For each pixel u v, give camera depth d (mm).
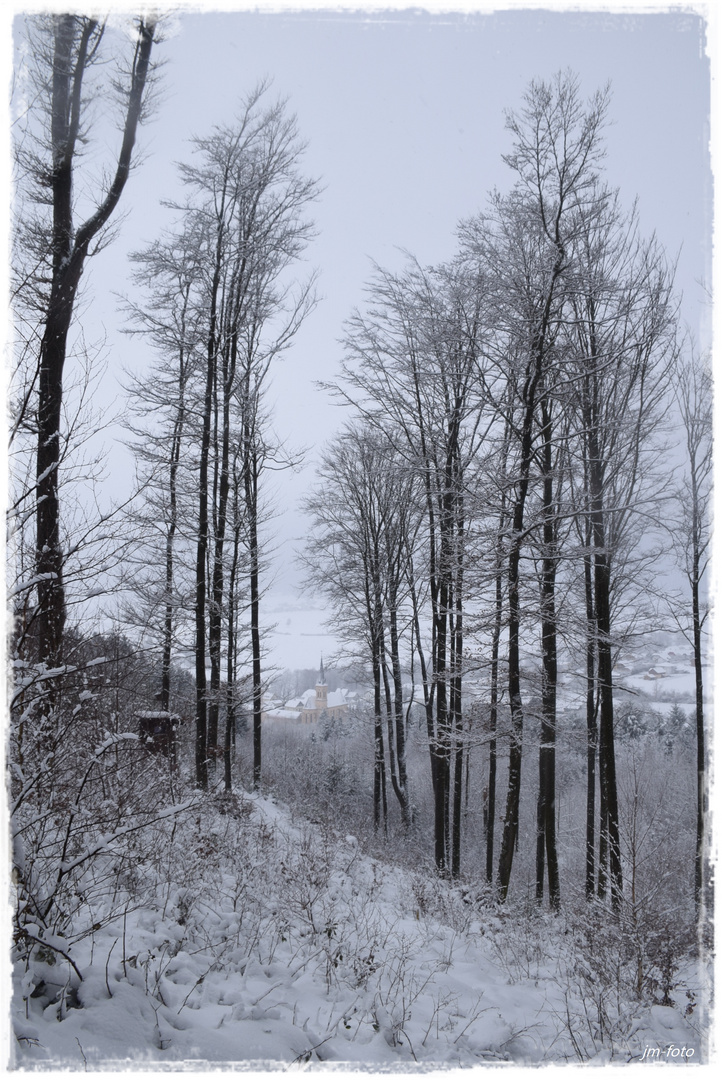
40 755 4043
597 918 7039
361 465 20797
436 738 14195
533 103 11188
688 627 12922
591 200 11414
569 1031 4672
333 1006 4371
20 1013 3207
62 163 8008
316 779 25875
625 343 12625
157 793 6617
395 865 12383
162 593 13453
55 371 6688
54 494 5152
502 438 13047
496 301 12055
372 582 20672
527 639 12188
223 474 13898
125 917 4297
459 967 6059
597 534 13086
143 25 8711
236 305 13938
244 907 5355
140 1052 3160
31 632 5352
